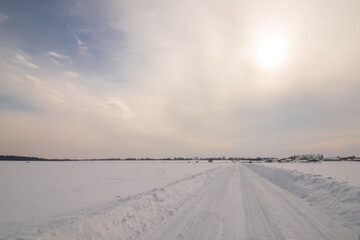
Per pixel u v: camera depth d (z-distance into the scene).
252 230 5.75
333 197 8.81
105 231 5.52
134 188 15.99
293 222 6.39
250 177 23.25
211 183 17.48
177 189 12.08
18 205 10.72
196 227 6.11
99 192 14.29
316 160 101.44
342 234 5.35
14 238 4.83
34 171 39.84
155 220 6.98
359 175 22.45
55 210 9.36
